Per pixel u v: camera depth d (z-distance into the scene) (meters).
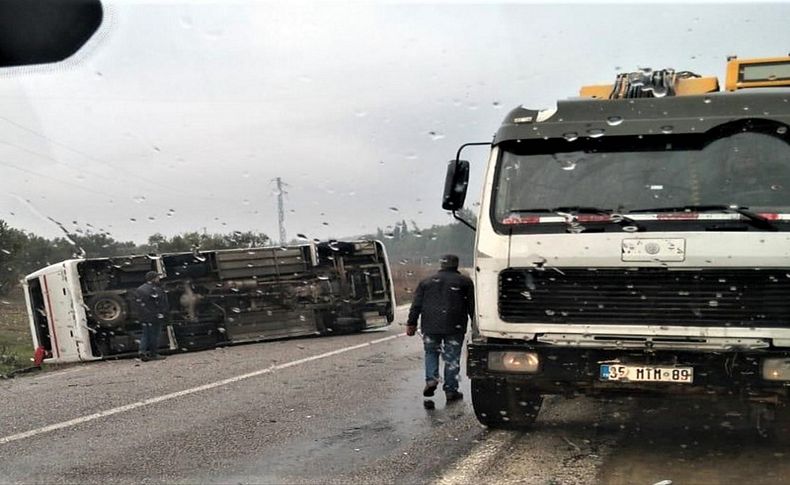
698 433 5.89
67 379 10.44
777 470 4.83
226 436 6.02
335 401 7.50
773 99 5.20
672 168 5.21
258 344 14.94
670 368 4.79
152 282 13.09
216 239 17.48
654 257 4.90
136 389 8.80
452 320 7.47
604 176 5.32
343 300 15.68
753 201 4.94
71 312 13.43
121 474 4.98
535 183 5.43
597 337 5.03
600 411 6.80
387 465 5.10
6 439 6.17
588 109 5.49
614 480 4.66
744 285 4.80
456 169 6.22
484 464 5.07
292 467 5.08
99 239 17.52
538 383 5.17
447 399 7.46
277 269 15.39
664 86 6.00
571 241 5.09
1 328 18.39
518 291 5.23
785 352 4.61
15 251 21.25
